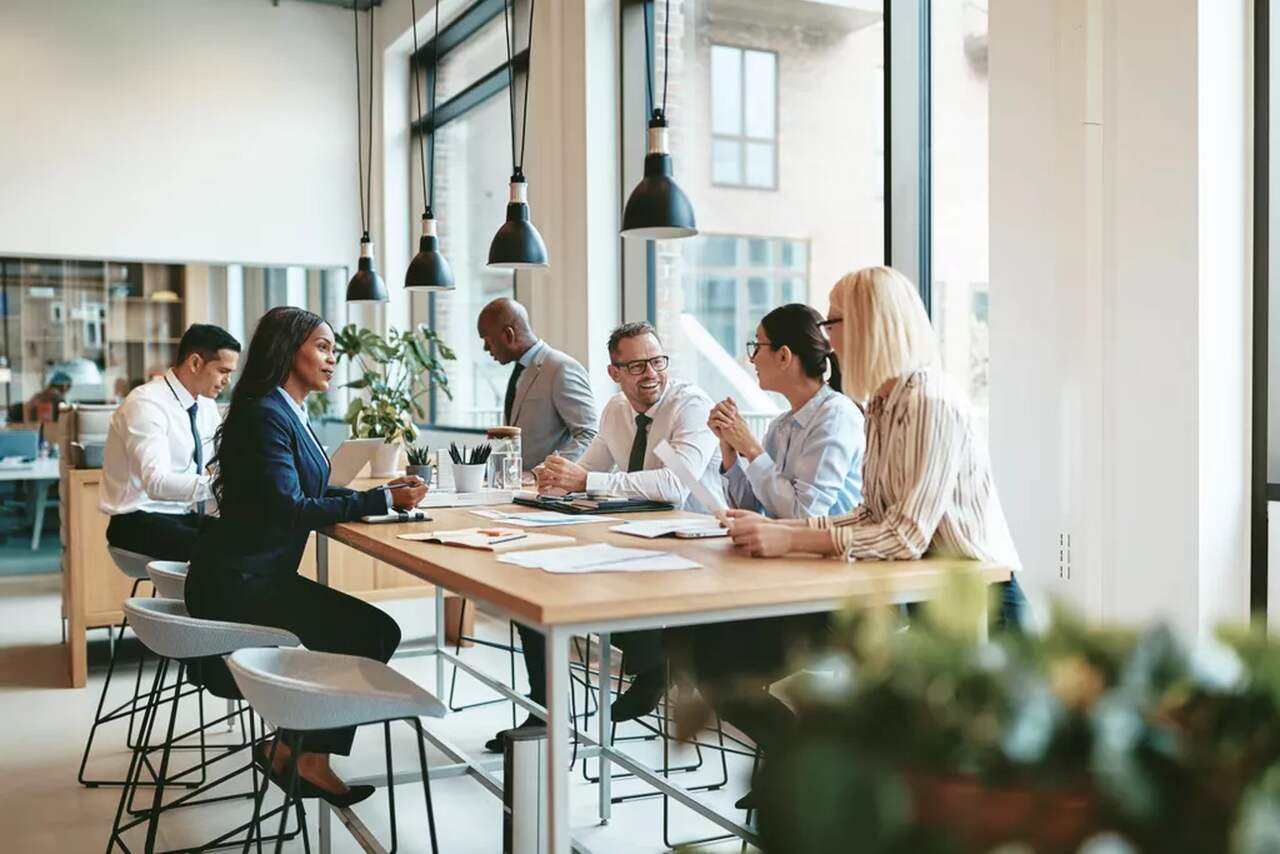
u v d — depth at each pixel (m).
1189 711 0.78
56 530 8.34
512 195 4.52
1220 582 2.66
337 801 2.88
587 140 5.68
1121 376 2.80
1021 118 3.05
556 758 1.92
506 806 2.68
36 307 8.07
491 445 3.93
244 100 8.56
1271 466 2.69
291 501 3.02
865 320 2.46
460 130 8.07
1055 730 0.75
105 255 8.18
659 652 3.70
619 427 4.12
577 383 4.73
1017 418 3.08
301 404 3.27
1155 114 2.70
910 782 0.75
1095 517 2.85
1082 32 2.83
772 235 4.86
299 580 3.20
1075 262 2.88
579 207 5.75
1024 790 0.73
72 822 3.35
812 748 0.76
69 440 5.32
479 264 7.89
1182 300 2.65
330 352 3.23
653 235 3.54
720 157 5.14
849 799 0.73
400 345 6.48
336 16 8.81
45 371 8.10
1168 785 0.73
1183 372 2.65
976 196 3.74
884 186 4.00
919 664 0.80
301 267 8.79
